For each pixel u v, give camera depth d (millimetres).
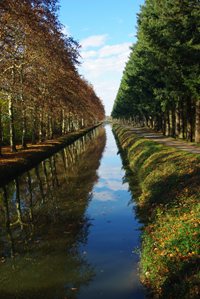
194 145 19844
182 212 7039
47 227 9023
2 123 32094
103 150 31719
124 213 10008
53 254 7070
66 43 22750
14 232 8703
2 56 16906
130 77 30344
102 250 7102
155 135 33469
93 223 9172
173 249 5531
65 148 33469
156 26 22188
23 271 6227
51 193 13250
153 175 12062
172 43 20062
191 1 19062
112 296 5070
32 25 16578
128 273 5867
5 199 12273
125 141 33375
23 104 21344
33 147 26188
